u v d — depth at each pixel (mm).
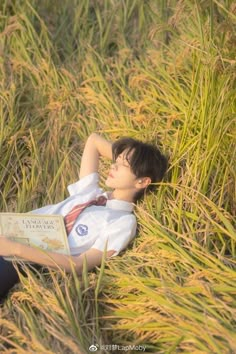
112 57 3621
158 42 3621
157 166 2801
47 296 2500
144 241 2654
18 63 3574
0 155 3211
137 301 2457
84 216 2750
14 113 3375
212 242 2664
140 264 2580
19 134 3285
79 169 3158
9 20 3760
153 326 2363
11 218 2734
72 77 3504
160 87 3307
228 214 2723
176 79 3299
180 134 3000
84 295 2516
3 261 2641
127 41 3727
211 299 2355
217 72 2857
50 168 3199
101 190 2883
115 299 2504
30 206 3033
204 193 2803
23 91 3475
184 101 3176
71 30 3809
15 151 3232
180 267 2561
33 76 3555
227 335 2213
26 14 3758
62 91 3459
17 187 3123
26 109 3434
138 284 2471
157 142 3072
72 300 2482
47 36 3680
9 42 3678
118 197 2814
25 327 2385
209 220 2695
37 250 2596
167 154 2990
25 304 2557
